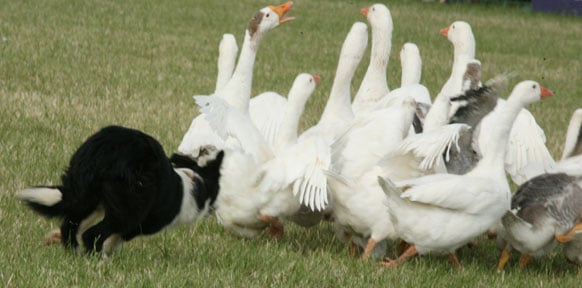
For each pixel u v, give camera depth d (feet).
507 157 50.93
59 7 115.03
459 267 41.52
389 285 37.19
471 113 44.34
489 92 43.93
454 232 38.47
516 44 124.67
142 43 97.81
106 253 35.60
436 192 37.70
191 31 109.19
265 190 40.45
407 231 38.86
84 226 35.12
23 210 42.01
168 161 35.60
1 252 35.63
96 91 72.43
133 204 33.83
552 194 41.42
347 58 50.42
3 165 49.24
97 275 33.65
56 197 34.35
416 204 38.27
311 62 97.25
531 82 40.73
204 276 35.40
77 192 33.71
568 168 42.96
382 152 41.04
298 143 41.29
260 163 41.68
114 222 34.12
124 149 33.53
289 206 41.22
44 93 69.92
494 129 40.55
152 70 83.92
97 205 34.30
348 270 38.86
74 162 33.73
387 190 38.17
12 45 87.76
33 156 51.24
